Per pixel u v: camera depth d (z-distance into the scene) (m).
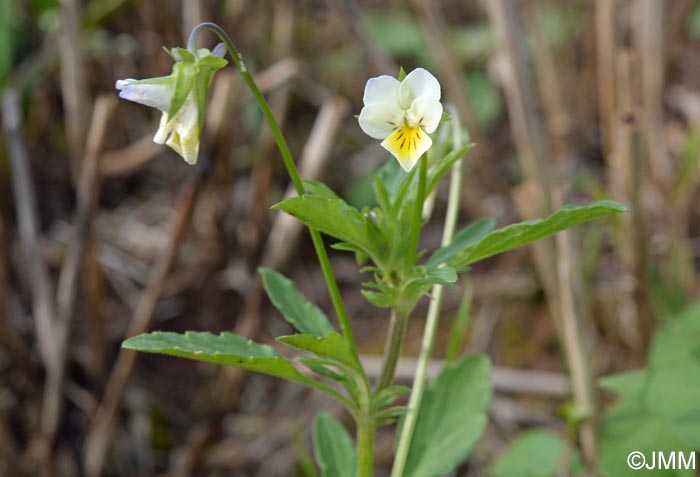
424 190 0.25
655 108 0.42
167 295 0.44
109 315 0.44
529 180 0.36
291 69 0.41
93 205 0.36
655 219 0.43
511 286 0.44
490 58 0.52
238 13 0.40
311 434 0.40
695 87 0.50
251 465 0.39
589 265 0.37
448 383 0.29
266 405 0.41
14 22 0.45
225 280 0.44
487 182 0.44
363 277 0.46
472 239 0.27
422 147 0.24
